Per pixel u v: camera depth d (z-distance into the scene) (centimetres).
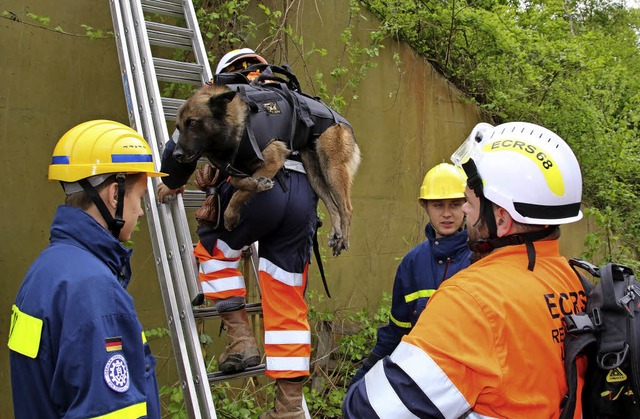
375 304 626
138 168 207
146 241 467
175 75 389
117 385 171
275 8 554
